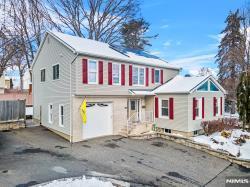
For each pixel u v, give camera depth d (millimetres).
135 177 9211
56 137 15695
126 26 32094
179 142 15367
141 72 19406
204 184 9125
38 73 20312
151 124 18578
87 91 15203
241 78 18266
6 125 17125
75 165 10141
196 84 17438
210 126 17266
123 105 17953
